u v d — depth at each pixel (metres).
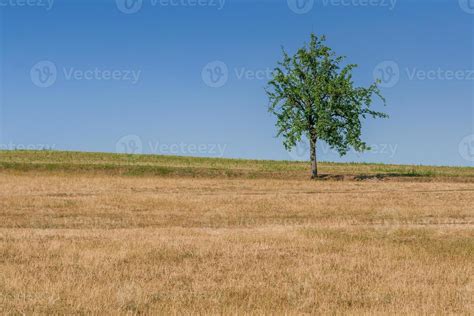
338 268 18.64
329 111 69.62
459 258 20.69
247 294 15.20
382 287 16.05
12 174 69.19
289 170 79.19
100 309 13.26
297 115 71.06
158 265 18.66
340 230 28.11
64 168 75.19
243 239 24.25
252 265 18.94
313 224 32.19
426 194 50.81
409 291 15.65
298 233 26.55
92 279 16.33
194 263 19.16
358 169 84.38
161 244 22.30
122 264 18.69
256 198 46.19
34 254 20.23
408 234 27.17
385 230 28.38
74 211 37.41
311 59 71.50
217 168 78.06
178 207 40.34
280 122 71.50
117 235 25.56
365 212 39.09
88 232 27.09
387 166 91.81
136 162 85.38
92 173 73.69
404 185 60.50
